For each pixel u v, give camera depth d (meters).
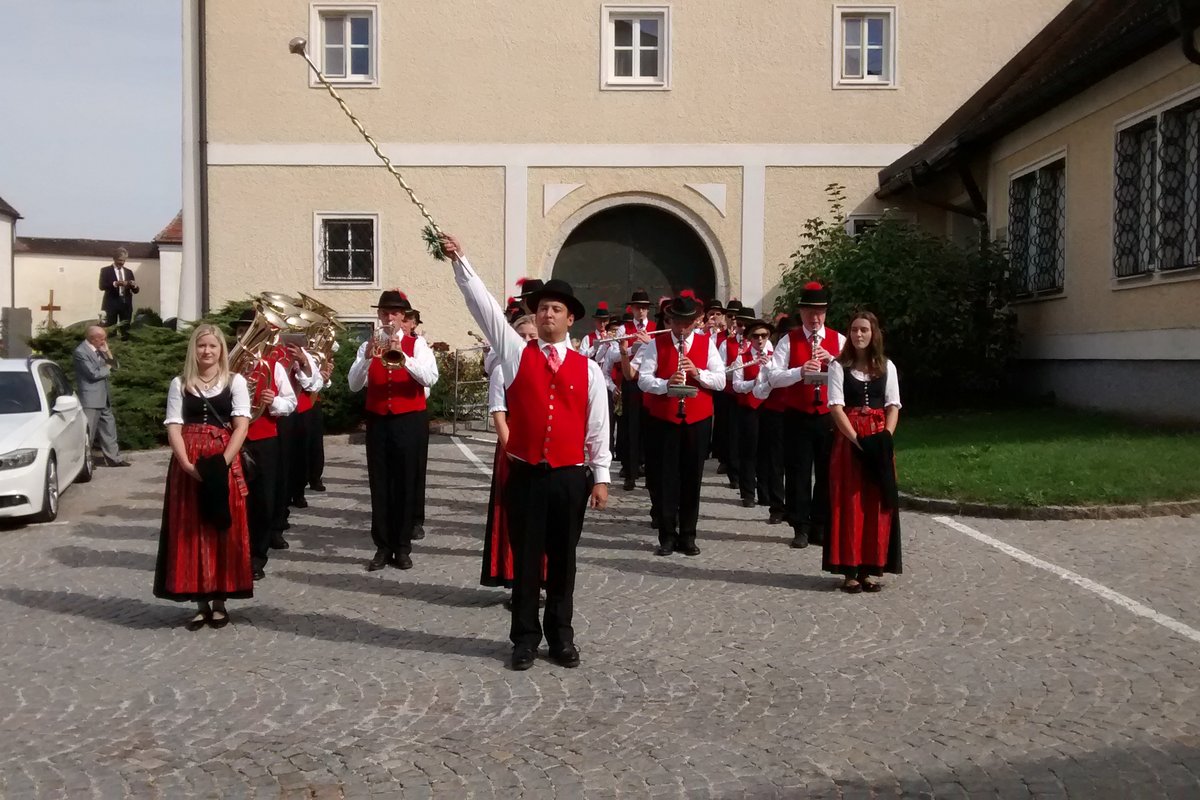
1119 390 14.29
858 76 20.73
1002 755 4.71
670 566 8.46
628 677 5.87
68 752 4.97
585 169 20.69
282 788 4.56
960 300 16.77
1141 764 4.57
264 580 8.28
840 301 16.86
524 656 6.03
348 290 20.69
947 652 6.14
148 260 46.81
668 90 20.59
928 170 18.00
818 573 8.17
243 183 20.64
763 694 5.55
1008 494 9.86
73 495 12.66
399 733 5.14
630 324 12.87
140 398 17.03
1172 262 13.00
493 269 20.75
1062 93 14.88
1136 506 9.45
